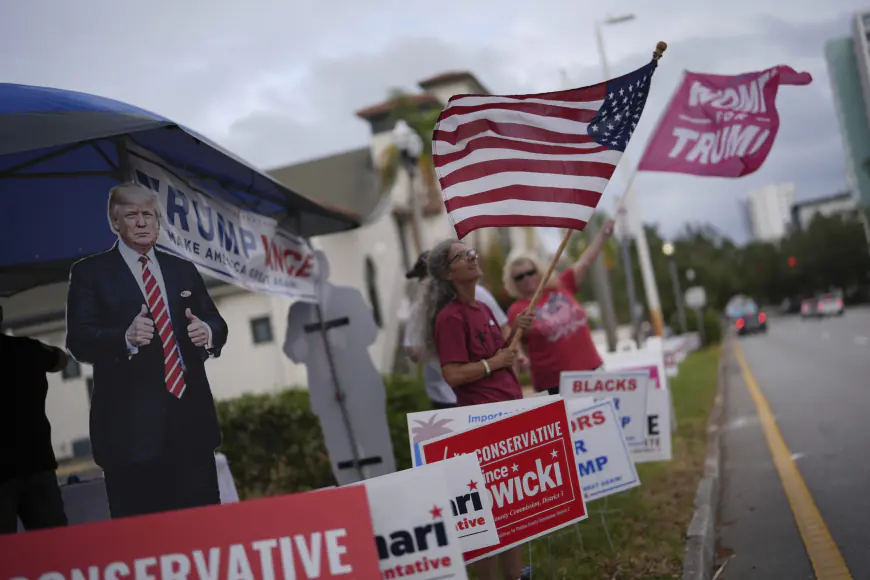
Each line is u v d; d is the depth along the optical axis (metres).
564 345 7.20
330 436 8.36
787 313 111.12
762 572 5.71
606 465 6.22
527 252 7.34
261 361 24.91
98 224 6.07
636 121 4.91
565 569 5.72
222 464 6.29
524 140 4.87
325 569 2.89
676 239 108.69
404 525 3.13
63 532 2.83
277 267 7.09
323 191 32.75
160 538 2.85
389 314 28.66
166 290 4.77
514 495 4.43
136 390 4.52
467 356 5.23
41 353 5.07
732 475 9.15
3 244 6.18
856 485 7.55
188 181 5.48
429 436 4.76
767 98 7.14
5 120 3.85
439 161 4.83
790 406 14.38
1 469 4.68
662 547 6.06
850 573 5.34
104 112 4.13
